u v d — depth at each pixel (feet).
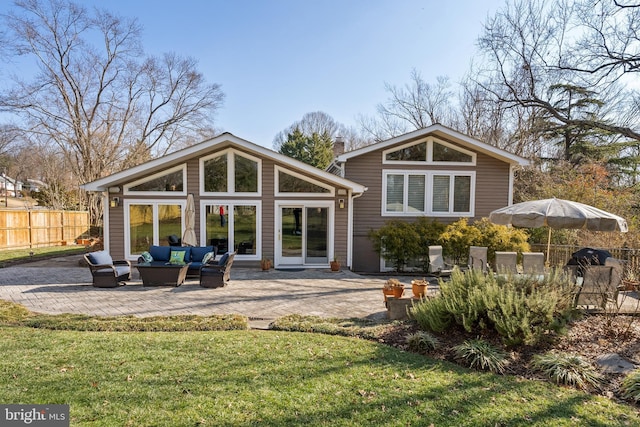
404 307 21.94
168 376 13.67
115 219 39.17
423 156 45.39
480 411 11.64
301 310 24.20
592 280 20.79
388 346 17.46
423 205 45.60
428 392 12.81
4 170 116.26
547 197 51.93
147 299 26.76
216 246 40.55
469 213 45.62
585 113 68.03
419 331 18.42
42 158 96.99
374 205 45.24
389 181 45.39
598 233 42.88
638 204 54.95
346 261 41.78
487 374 14.49
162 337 18.21
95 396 12.07
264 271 39.19
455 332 18.25
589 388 13.65
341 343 17.67
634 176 71.82
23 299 26.40
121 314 22.77
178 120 94.32
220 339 17.92
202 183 40.32
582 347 16.94
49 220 68.28
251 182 41.01
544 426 10.91
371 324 20.81
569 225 23.38
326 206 41.65
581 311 20.38
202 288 30.66
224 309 24.27
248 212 41.16
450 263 40.60
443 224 42.91
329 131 143.74
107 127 84.94
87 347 16.62
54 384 12.87
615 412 11.91
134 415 10.96
